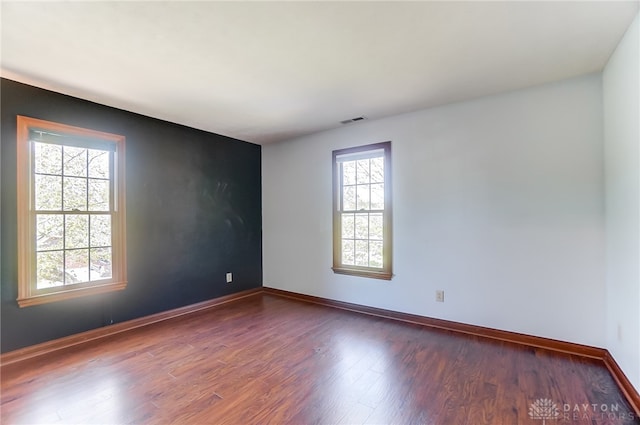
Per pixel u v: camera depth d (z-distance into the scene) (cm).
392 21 183
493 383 221
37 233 275
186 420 185
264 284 497
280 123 384
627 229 206
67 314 290
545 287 276
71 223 296
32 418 187
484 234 305
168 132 373
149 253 352
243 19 180
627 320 208
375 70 246
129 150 335
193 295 398
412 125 346
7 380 229
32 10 169
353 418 186
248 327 337
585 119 258
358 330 326
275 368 246
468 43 208
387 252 364
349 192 404
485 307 305
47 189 281
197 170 405
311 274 439
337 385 221
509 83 272
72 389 217
